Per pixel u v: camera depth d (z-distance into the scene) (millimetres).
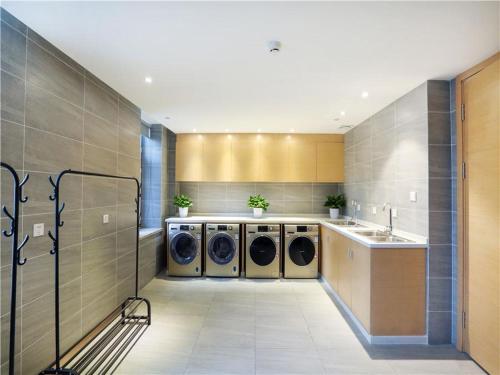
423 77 2461
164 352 2346
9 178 1634
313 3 1525
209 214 5078
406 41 1895
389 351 2385
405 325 2492
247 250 4316
